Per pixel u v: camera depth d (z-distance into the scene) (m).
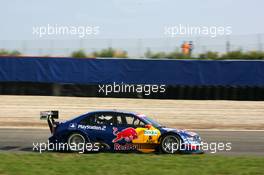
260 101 54.38
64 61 56.94
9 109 53.50
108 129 30.97
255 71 53.91
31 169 22.27
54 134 31.31
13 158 25.88
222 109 52.56
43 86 57.88
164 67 55.31
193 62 54.72
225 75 54.31
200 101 55.28
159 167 22.80
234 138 38.59
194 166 23.09
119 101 56.06
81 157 26.52
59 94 57.91
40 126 47.16
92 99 57.12
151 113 51.41
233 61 54.16
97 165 23.34
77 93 57.75
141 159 25.53
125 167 22.75
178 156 27.19
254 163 23.98
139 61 55.53
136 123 30.92
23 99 57.00
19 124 47.78
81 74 56.72
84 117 31.33
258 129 45.22
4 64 57.78
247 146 34.16
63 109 53.22
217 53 64.50
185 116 50.31
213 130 44.41
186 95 55.31
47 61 57.16
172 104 54.75
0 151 31.52
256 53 65.12
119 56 63.78
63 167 22.78
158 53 63.50
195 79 54.84
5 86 58.22
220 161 24.73
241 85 54.31
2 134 40.56
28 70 57.41
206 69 54.62
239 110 52.44
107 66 56.25
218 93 54.78
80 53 64.00
